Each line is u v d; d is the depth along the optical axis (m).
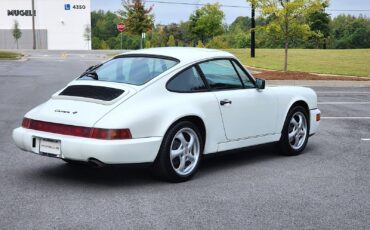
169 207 5.46
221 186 6.32
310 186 6.41
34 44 58.16
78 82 6.66
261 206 5.58
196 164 6.59
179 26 64.25
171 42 59.28
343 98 16.58
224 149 7.01
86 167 7.12
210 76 6.93
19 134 6.35
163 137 6.16
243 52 36.44
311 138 9.72
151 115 6.05
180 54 6.87
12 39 71.00
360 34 74.19
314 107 8.58
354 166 7.54
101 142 5.71
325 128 10.85
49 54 39.94
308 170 7.24
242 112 7.18
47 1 71.50
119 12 51.44
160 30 64.12
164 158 6.20
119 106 5.98
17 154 7.80
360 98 16.64
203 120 6.61
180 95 6.46
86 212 5.25
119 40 81.44
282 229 4.91
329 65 27.64
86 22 72.75
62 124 6.00
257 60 30.41
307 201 5.79
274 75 22.23
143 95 6.16
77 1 72.12
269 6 22.66
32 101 13.80
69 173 6.78
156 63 6.70
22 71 23.16
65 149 5.87
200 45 44.50
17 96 14.75
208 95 6.76
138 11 50.59
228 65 7.24
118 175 6.72
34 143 6.22
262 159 7.89
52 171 6.87
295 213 5.38
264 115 7.55
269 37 30.02
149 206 5.48
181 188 6.19
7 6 70.75
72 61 31.53
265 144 7.68
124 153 5.79
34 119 6.29
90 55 39.56
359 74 24.02
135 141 5.87
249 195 5.97
